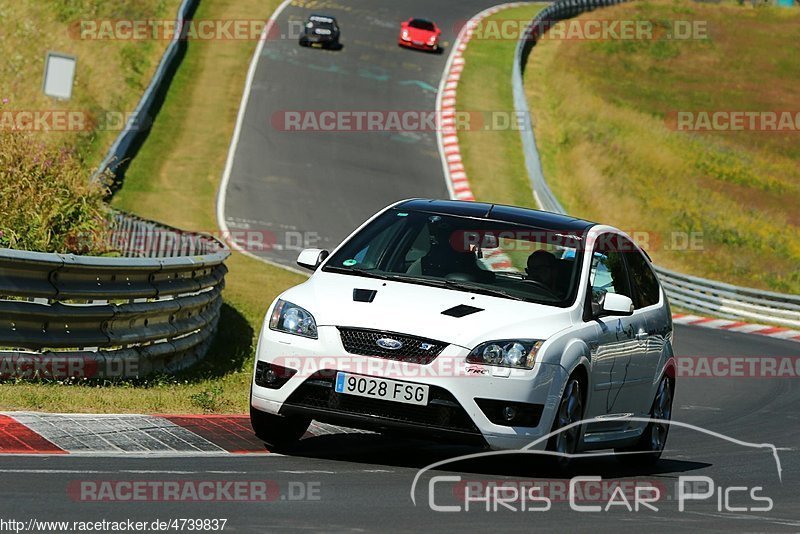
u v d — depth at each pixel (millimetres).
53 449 23656
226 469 23688
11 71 130000
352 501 21625
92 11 155375
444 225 29547
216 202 111000
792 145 177375
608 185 138875
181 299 40906
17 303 31906
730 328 92500
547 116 161875
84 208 48844
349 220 112750
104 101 132500
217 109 141000
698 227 134250
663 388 32562
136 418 27781
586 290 27984
